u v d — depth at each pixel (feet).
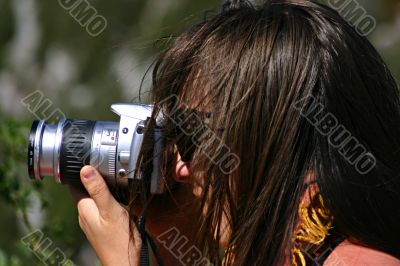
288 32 15.52
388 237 15.03
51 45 88.99
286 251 15.06
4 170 23.20
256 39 15.52
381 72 15.92
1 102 89.25
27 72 90.63
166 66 16.24
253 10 16.34
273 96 15.20
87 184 16.39
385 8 71.51
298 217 15.12
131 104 16.70
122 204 17.03
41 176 17.04
